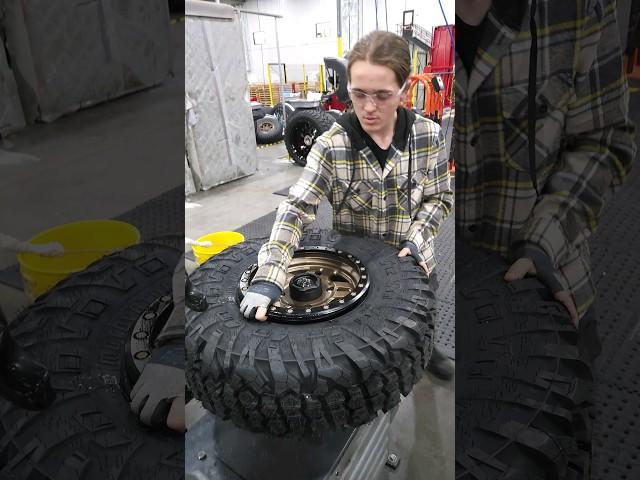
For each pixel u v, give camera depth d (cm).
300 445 116
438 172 164
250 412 103
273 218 364
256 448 118
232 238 270
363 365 103
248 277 141
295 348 107
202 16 388
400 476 146
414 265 145
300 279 142
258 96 842
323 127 454
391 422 164
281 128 612
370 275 140
